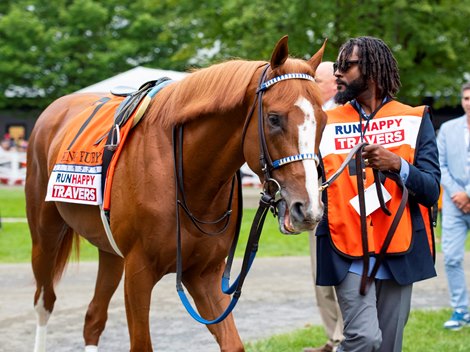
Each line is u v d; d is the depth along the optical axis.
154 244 3.25
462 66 15.75
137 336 3.32
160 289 6.75
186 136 3.23
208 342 4.99
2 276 7.22
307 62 2.95
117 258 4.16
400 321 3.09
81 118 4.09
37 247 4.52
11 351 4.77
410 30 14.45
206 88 3.18
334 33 14.66
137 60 26.80
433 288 6.86
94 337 4.20
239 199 3.41
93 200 3.54
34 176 4.50
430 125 3.11
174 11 17.64
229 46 15.81
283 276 7.30
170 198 3.23
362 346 2.94
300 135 2.73
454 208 5.30
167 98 3.35
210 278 3.45
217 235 3.32
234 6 14.88
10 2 26.91
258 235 3.04
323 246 3.07
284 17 14.41
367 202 3.00
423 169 3.02
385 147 3.08
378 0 14.01
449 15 14.40
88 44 26.34
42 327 4.56
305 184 2.68
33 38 25.58
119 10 26.61
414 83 15.21
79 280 7.07
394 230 2.96
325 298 4.54
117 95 4.09
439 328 5.23
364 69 3.09
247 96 3.03
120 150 3.41
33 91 26.64
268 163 2.83
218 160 3.18
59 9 26.11
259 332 5.21
